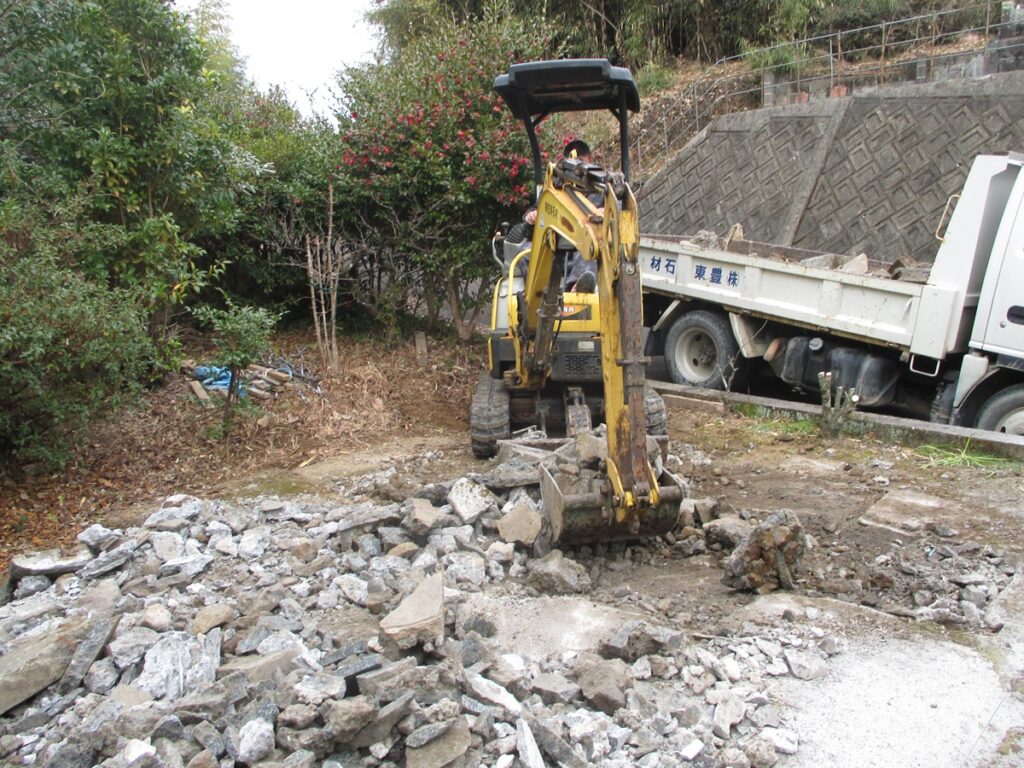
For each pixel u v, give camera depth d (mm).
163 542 4602
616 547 4785
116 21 7301
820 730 3166
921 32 19000
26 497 5906
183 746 2816
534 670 3465
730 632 3846
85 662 3391
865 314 7496
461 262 9867
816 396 8672
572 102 5887
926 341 6957
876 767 2969
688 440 7293
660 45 20000
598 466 4785
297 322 10820
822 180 10469
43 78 6965
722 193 11711
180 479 6469
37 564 4406
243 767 2760
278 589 4102
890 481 5988
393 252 10250
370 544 4625
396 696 2945
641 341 3902
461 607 3840
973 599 4133
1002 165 6570
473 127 9930
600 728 3061
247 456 6992
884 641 3781
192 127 7691
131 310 5930
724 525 4789
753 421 7789
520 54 10094
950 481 5906
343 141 9914
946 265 6879
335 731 2750
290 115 12352
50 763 2748
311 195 9859
